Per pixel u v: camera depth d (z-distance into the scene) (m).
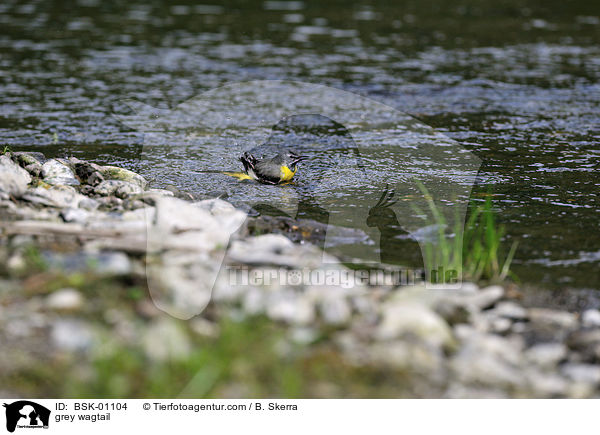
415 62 29.06
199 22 36.72
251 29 35.25
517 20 38.56
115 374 7.98
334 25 36.62
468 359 8.69
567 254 12.23
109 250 10.66
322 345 8.84
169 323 8.87
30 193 13.19
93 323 8.72
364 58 29.62
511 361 8.90
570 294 10.86
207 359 8.28
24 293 9.26
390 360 8.57
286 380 8.06
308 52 30.48
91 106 22.19
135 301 9.32
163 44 31.45
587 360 9.00
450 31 35.53
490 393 8.15
